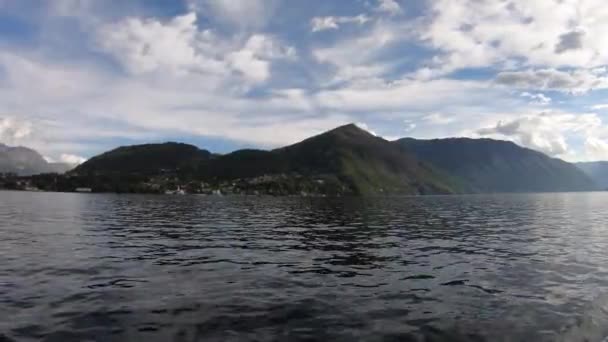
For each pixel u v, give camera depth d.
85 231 41.59
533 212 88.31
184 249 30.89
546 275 22.75
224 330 13.97
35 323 14.32
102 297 17.50
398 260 27.28
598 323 15.12
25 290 18.38
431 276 22.39
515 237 40.72
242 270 23.41
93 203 112.56
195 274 22.14
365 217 69.00
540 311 16.23
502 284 20.62
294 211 86.12
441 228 50.00
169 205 108.88
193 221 57.22
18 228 43.59
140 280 20.61
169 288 19.12
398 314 15.83
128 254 28.14
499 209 102.31
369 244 34.91
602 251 31.48
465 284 20.61
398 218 67.12
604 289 19.70
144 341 12.97
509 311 16.22
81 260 25.58
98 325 14.22
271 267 24.42
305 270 23.69
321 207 106.12
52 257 26.47
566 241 37.56
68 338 13.09
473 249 32.50
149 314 15.39
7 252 28.17
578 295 18.58
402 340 13.41
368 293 18.78
